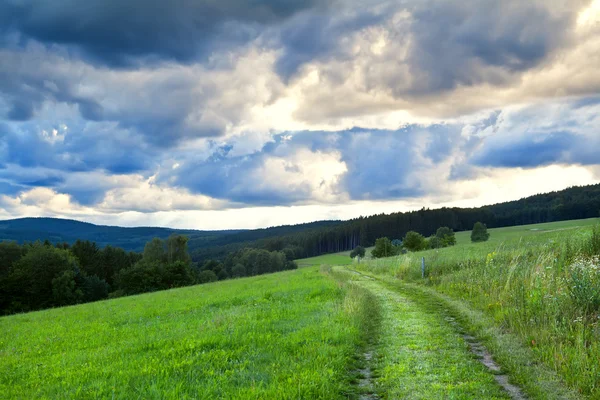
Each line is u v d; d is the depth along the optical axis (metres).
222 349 11.27
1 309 68.75
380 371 9.59
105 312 25.42
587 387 7.92
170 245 107.44
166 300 28.73
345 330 12.66
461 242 127.75
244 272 129.00
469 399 7.74
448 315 15.40
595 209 140.75
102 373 9.87
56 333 18.61
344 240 163.12
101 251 103.38
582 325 10.55
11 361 13.02
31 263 71.56
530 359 9.68
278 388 8.12
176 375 9.26
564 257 19.25
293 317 15.73
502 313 13.57
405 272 29.56
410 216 158.88
